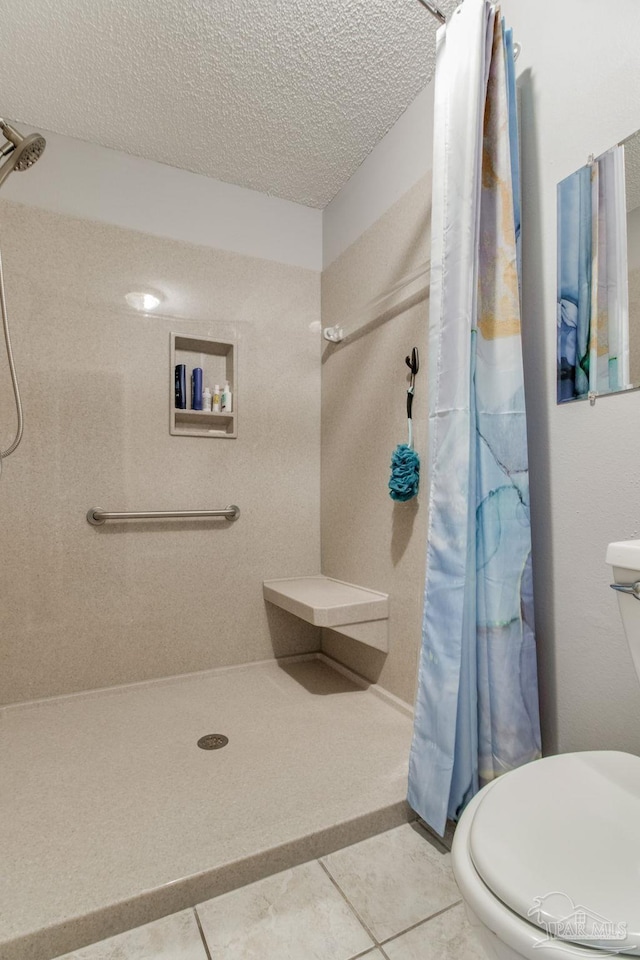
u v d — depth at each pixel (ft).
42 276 6.08
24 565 6.00
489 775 3.76
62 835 3.70
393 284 6.05
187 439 6.94
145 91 5.54
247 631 7.38
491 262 3.94
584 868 1.92
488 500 3.84
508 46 3.99
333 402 7.55
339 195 7.47
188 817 3.91
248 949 2.96
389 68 5.27
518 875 1.91
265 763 4.74
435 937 3.03
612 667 3.56
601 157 3.59
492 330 3.92
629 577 2.55
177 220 6.90
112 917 3.06
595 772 2.58
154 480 6.72
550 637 4.01
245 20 4.70
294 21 4.71
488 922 1.86
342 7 4.57
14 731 5.41
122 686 6.51
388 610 6.16
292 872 3.58
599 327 3.60
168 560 6.82
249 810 4.00
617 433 3.51
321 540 7.93
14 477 5.95
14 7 4.56
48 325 6.11
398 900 3.32
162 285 6.77
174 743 5.15
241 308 7.32
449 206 3.88
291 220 7.75
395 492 5.57
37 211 6.07
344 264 7.29
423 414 5.59
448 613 3.73
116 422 6.48
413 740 3.99
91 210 6.37
